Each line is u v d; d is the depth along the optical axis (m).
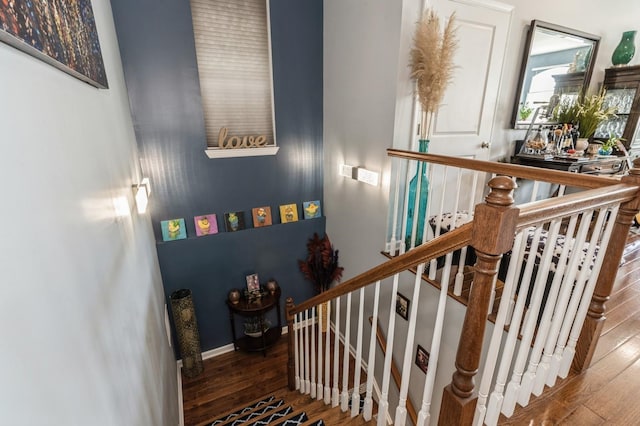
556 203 0.91
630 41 3.13
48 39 0.78
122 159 1.84
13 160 0.57
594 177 1.30
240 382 3.16
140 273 1.87
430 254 1.02
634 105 3.16
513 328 1.04
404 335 2.57
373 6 2.41
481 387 1.06
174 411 2.50
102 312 1.01
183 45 2.69
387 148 2.52
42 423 0.56
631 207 1.23
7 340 0.48
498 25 2.54
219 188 3.18
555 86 3.05
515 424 1.20
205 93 2.94
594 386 1.37
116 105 1.91
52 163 0.77
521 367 1.15
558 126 3.18
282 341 3.74
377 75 2.49
